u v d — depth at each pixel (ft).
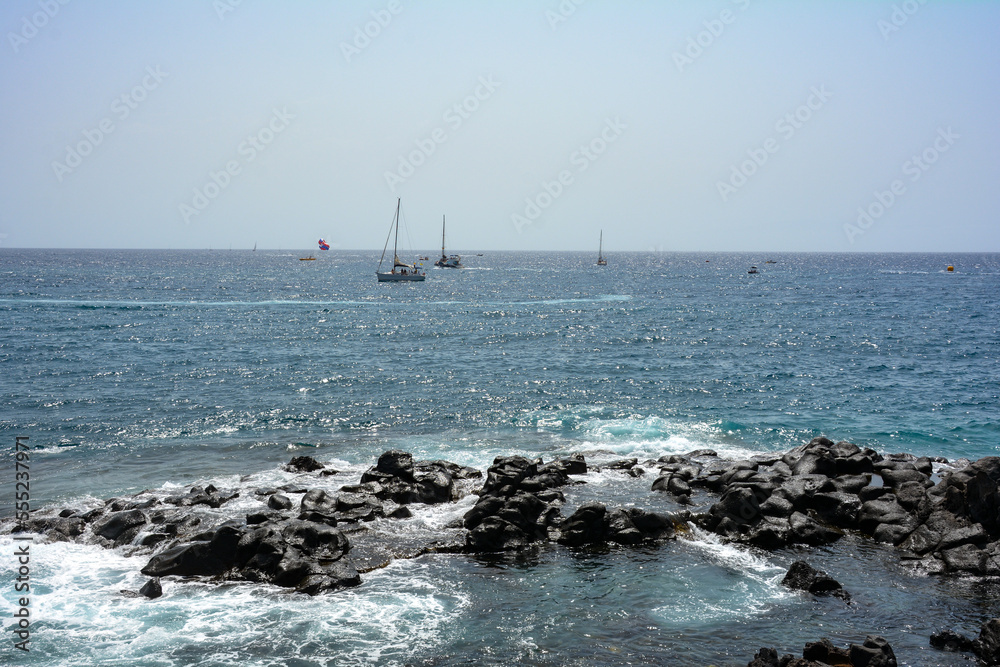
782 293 451.12
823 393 154.30
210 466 103.09
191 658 54.65
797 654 54.80
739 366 185.68
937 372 177.99
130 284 478.18
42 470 100.22
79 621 59.57
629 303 375.04
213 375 167.02
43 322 258.78
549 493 87.04
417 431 123.13
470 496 89.61
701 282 576.20
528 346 218.38
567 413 135.64
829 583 65.51
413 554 72.84
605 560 72.23
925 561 71.20
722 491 91.86
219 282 520.01
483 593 65.05
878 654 51.57
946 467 101.71
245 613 61.21
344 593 64.75
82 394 145.28
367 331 250.16
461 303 372.58
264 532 70.79
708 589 66.08
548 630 58.75
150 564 69.00
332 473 98.68
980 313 319.27
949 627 59.21
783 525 77.87
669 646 56.34
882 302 379.96
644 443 116.67
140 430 120.67
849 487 88.38
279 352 201.26
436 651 55.72
